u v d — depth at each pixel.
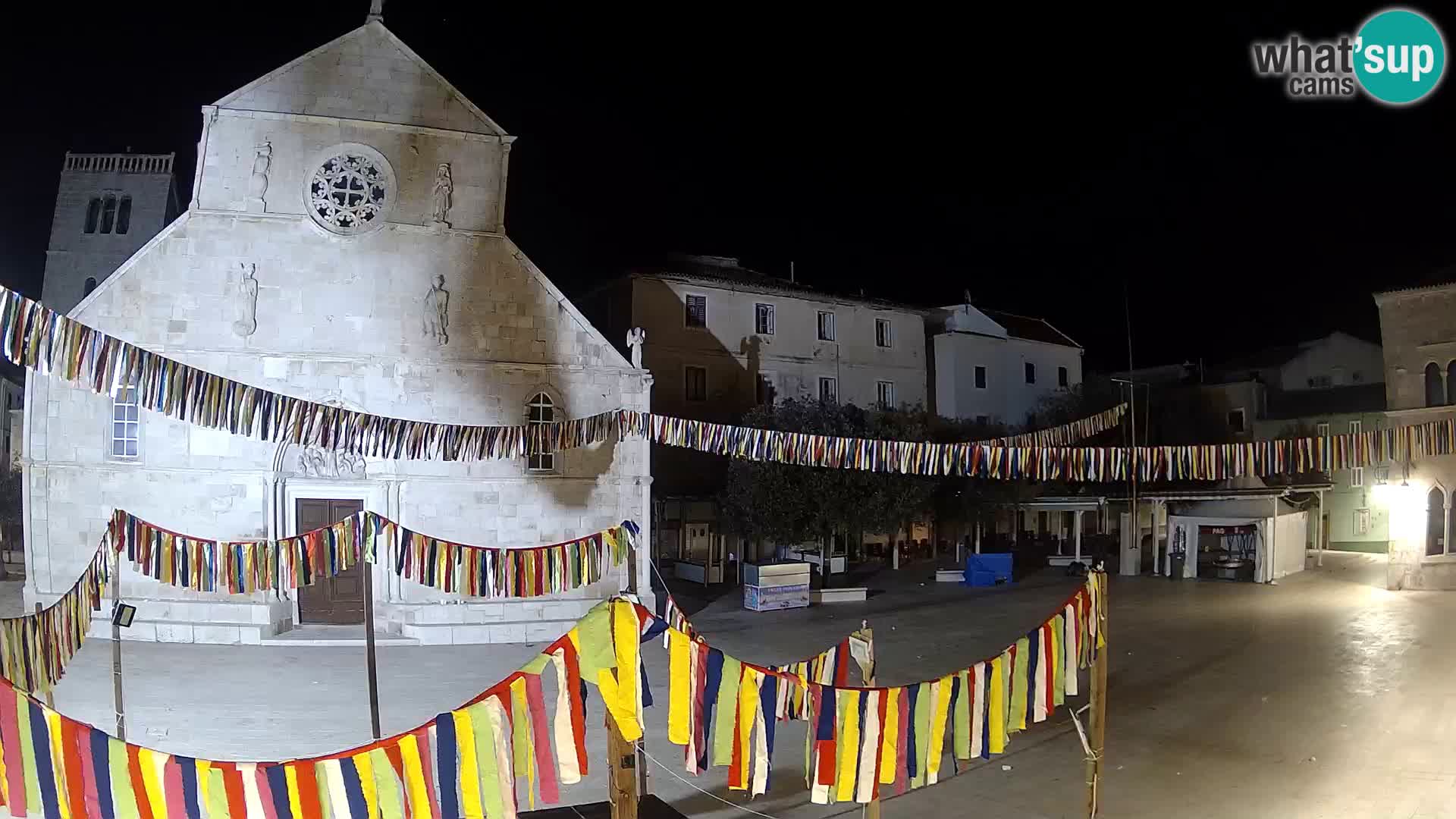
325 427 17.38
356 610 29.83
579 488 30.55
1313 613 32.06
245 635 27.77
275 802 8.00
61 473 27.94
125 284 28.06
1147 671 23.89
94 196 53.06
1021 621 32.31
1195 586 40.06
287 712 20.45
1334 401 59.50
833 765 10.30
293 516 29.12
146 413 28.28
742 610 35.41
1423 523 37.12
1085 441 56.19
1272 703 20.56
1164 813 14.36
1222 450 19.12
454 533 29.56
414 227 29.86
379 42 30.14
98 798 7.74
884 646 27.98
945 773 16.47
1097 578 12.85
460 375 29.88
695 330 45.97
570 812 13.12
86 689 22.31
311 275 29.12
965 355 54.81
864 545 50.25
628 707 9.43
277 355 28.56
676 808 14.70
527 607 29.52
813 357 49.19
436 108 30.38
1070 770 16.48
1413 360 40.69
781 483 37.16
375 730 17.20
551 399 30.61
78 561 27.86
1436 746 17.28
